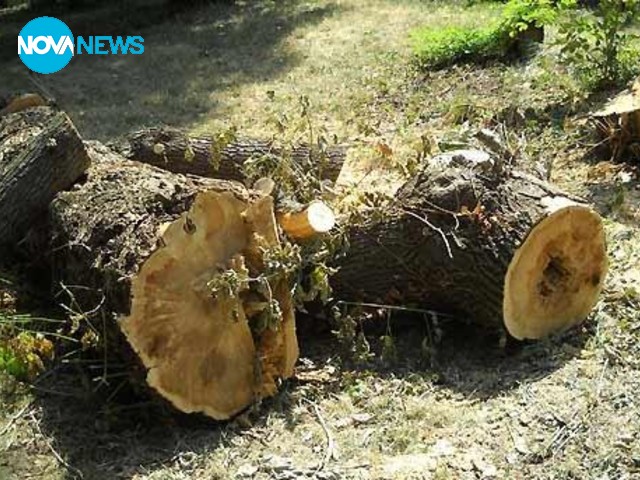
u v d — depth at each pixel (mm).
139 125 6129
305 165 3877
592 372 2998
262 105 6355
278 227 3049
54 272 3266
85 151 3479
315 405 2980
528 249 3082
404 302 3312
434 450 2719
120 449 2828
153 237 2824
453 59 6629
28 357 3055
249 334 2934
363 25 8453
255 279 2881
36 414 2955
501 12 8227
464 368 3156
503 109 5414
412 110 5836
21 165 3451
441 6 8945
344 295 3338
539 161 4512
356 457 2719
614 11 5480
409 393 3020
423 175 3291
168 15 9750
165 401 2818
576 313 3254
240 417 2922
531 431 2758
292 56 7605
